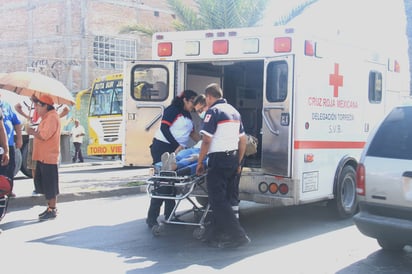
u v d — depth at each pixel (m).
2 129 7.57
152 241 7.11
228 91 9.88
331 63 8.14
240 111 10.23
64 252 6.52
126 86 8.80
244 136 6.87
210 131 6.55
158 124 8.69
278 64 7.66
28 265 5.98
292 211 9.41
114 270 5.83
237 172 6.92
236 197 7.02
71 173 15.10
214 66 9.52
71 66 27.58
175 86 8.58
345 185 8.72
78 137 21.75
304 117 7.59
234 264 6.10
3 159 7.62
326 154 8.12
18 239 7.13
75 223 8.16
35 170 8.45
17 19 29.94
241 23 14.80
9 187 7.50
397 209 5.72
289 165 7.48
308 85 7.66
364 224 5.92
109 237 7.30
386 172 5.80
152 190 7.26
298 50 7.46
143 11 29.52
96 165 18.36
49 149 8.26
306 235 7.57
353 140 8.75
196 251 6.63
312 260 6.30
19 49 29.94
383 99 9.59
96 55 27.88
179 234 7.51
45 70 28.53
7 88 8.34
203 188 7.30
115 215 8.83
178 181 6.89
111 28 28.33
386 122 6.06
